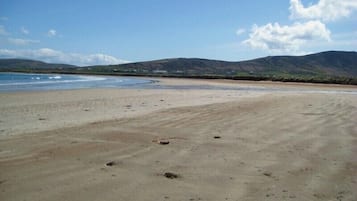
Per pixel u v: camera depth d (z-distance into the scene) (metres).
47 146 6.43
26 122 10.05
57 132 8.00
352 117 10.32
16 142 6.82
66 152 5.97
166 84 49.09
